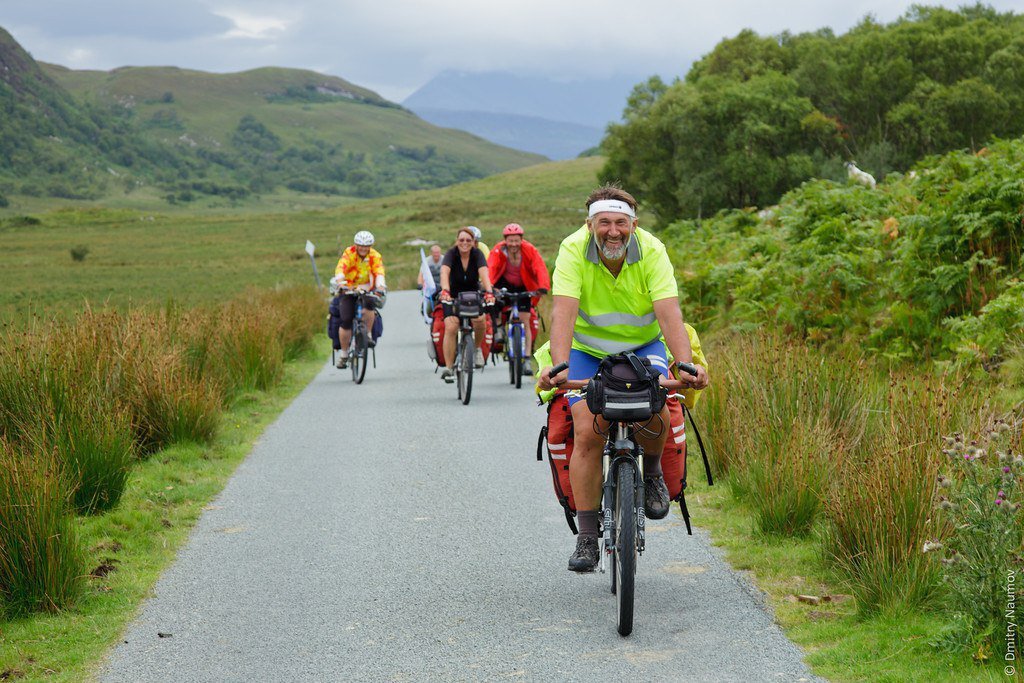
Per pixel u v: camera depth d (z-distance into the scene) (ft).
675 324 15.58
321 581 18.60
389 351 61.16
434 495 24.71
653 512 16.60
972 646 13.29
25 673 14.66
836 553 17.61
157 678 14.39
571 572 18.71
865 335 35.55
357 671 14.44
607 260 15.80
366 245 46.73
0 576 17.16
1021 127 239.30
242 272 260.83
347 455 29.81
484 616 16.53
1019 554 13.57
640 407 14.84
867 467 18.70
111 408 27.71
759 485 21.16
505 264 42.57
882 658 13.74
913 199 45.65
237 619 16.72
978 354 29.60
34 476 18.19
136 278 241.96
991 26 284.61
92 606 17.34
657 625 15.84
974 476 14.19
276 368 45.06
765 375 27.04
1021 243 35.09
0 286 219.61
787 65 312.29
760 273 43.16
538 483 25.64
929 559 15.52
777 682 13.43
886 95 254.47
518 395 40.88
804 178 235.20
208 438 31.01
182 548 20.89
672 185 263.08
